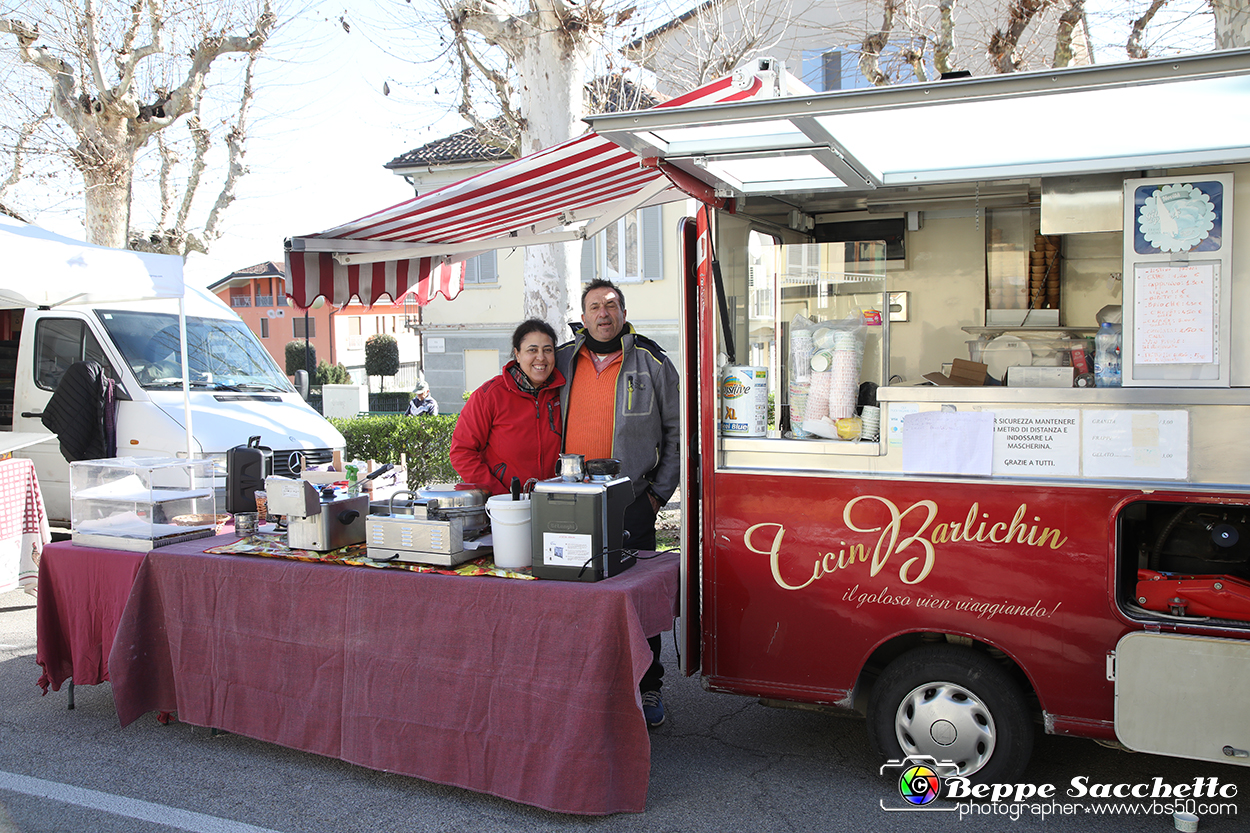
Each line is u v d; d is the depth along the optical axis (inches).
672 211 640.4
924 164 131.1
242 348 318.3
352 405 970.7
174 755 145.3
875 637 124.9
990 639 119.6
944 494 120.7
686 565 134.0
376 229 202.2
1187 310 111.7
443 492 137.6
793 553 128.5
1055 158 124.3
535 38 287.0
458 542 130.7
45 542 236.8
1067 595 116.0
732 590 132.1
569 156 163.2
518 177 171.8
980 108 100.7
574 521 121.6
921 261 171.9
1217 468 110.2
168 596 148.6
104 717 161.9
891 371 175.5
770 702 133.5
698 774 135.9
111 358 280.8
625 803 120.4
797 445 128.2
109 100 408.5
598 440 153.7
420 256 225.5
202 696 145.8
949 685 123.2
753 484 130.1
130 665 148.1
